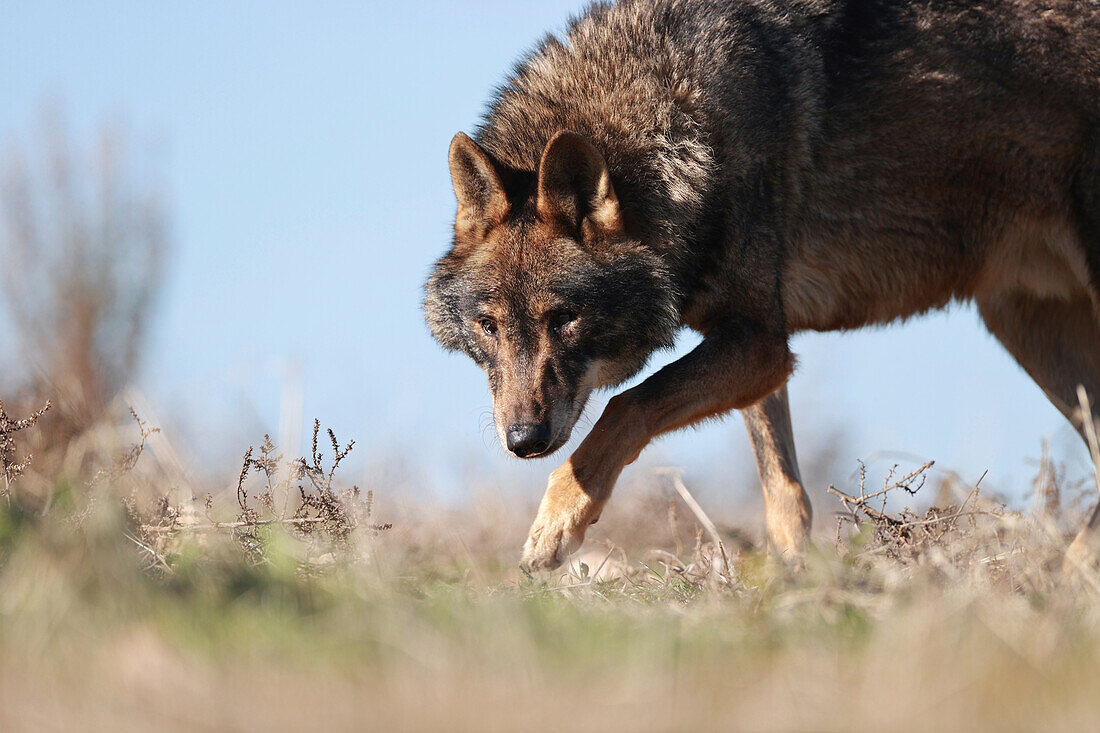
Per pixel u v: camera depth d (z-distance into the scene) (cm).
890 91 1947
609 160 1894
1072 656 902
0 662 816
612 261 1839
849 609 1195
